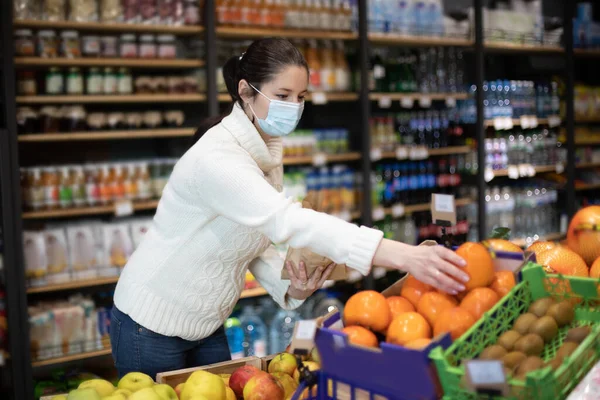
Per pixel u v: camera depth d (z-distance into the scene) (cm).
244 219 159
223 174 162
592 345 126
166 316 189
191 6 373
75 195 354
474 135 483
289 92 176
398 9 454
